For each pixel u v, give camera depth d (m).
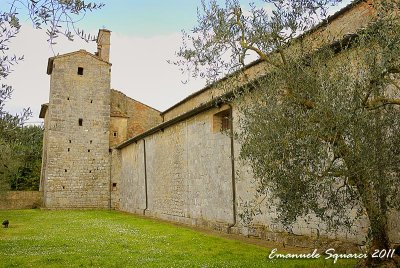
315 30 7.32
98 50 37.38
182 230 17.19
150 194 25.78
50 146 31.53
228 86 8.88
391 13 6.32
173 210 21.95
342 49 7.08
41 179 35.22
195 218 19.23
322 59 6.74
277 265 8.73
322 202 7.52
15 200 31.88
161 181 23.97
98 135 33.31
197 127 19.52
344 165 6.22
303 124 6.12
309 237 11.38
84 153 32.62
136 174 29.00
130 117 36.16
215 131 17.75
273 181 6.35
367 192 6.34
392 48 5.77
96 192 32.53
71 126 32.47
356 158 5.96
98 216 25.44
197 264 9.25
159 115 37.12
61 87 32.62
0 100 5.82
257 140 6.53
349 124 5.90
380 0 6.79
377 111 6.48
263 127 6.46
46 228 18.14
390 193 6.70
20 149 7.12
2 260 9.90
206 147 18.45
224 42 7.91
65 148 32.03
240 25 7.68
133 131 35.97
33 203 32.47
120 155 33.94
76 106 32.91
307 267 8.40
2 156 6.96
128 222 21.31
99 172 32.88
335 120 5.82
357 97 6.01
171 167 22.55
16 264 9.43
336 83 6.08
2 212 28.31
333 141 5.87
